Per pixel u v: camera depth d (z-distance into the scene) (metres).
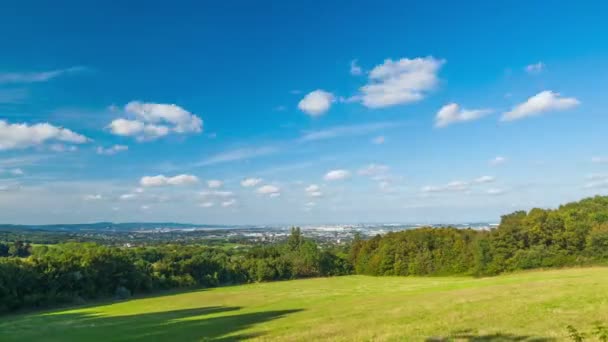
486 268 92.25
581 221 86.25
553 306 24.80
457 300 32.62
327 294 67.75
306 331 23.81
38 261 80.00
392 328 21.91
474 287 48.44
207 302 66.00
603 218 87.06
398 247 113.50
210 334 27.66
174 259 108.50
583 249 83.44
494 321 21.53
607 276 44.94
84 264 85.12
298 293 73.44
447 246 105.62
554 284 38.16
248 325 30.83
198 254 116.19
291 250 132.50
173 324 38.09
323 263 122.44
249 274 114.81
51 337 35.75
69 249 93.25
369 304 38.06
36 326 46.28
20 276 74.69
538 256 85.94
